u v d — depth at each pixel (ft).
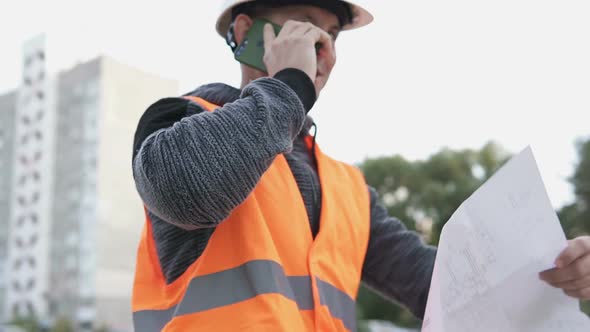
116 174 173.68
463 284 3.72
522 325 3.87
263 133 3.70
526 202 3.73
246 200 4.09
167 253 4.22
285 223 4.19
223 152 3.62
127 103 178.29
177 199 3.63
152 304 4.24
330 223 4.50
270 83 4.00
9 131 191.21
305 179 4.59
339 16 5.06
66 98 180.45
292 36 4.31
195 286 3.92
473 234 3.74
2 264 185.16
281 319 3.78
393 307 122.01
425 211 136.56
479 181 135.03
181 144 3.67
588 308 26.66
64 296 170.09
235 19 5.01
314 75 4.21
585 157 100.89
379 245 5.26
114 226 171.73
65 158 177.37
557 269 3.85
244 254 3.94
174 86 184.96
